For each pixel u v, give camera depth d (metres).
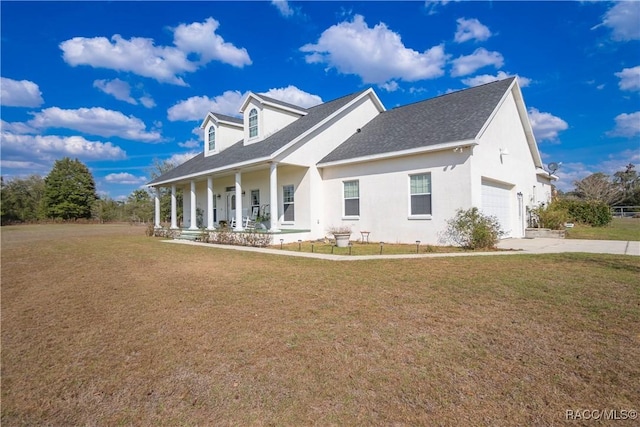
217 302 5.26
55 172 49.91
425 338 3.60
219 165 16.39
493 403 2.44
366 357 3.23
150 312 4.92
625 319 3.92
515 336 3.56
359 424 2.27
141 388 2.89
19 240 18.95
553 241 12.62
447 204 11.38
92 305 5.44
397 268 7.50
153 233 21.92
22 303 5.75
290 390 2.72
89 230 30.02
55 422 2.50
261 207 17.88
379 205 13.34
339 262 8.61
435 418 2.29
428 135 12.20
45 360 3.52
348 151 14.63
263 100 17.11
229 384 2.86
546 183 21.72
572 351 3.18
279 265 8.41
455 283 5.88
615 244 11.16
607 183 39.34
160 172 46.50
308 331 3.92
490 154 12.39
